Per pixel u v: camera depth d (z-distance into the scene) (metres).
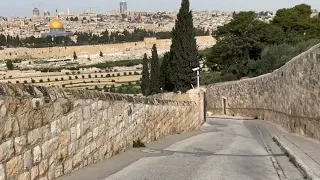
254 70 63.47
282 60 51.44
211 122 41.34
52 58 186.12
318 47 17.80
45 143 7.82
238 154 14.45
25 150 6.99
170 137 20.25
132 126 14.37
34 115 7.36
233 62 67.38
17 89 6.93
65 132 8.80
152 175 9.89
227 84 55.53
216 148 16.38
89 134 10.26
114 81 118.00
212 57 73.81
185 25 36.31
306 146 15.01
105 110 11.49
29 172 7.14
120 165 10.91
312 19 73.81
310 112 19.08
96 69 140.88
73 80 118.50
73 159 9.27
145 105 16.17
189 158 13.05
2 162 6.21
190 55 36.03
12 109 6.56
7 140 6.38
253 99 45.38
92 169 9.93
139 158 12.41
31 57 189.00
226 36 68.19
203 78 69.56
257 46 64.75
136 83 109.19
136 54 192.12
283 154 14.34
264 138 21.58
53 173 8.22
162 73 45.94
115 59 177.62
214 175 10.20
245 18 66.25
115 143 12.46
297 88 22.53
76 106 9.41
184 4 36.59
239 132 27.00
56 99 8.36
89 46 199.12
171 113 21.47
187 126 26.11
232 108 53.88
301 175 10.13
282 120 29.88
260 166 11.66
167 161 12.21
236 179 9.76
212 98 61.38
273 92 35.22
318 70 17.69
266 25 66.81
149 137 16.86
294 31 71.94
